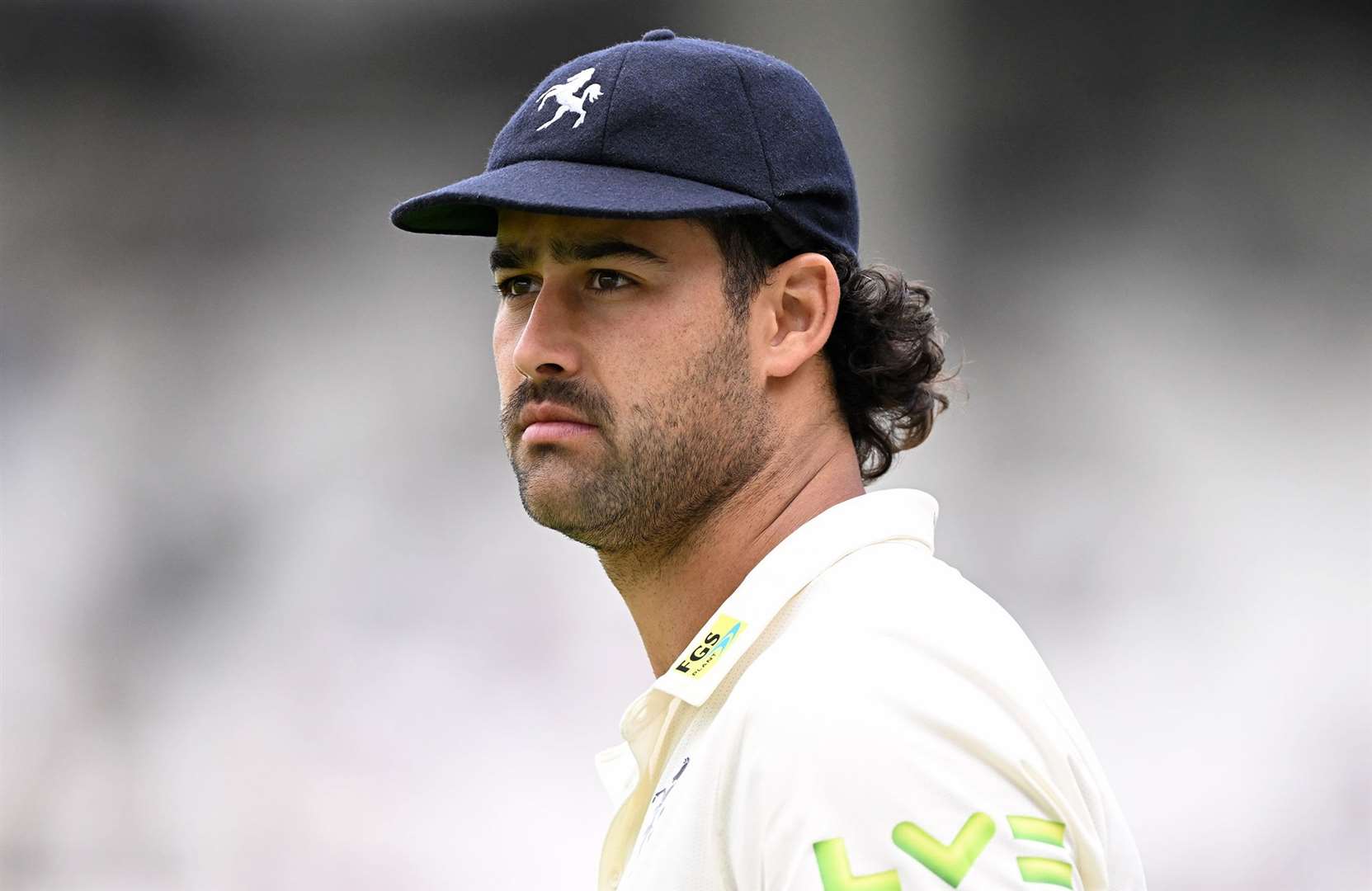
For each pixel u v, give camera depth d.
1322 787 32.53
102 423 56.06
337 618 44.59
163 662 42.47
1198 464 49.62
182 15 65.94
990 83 61.94
